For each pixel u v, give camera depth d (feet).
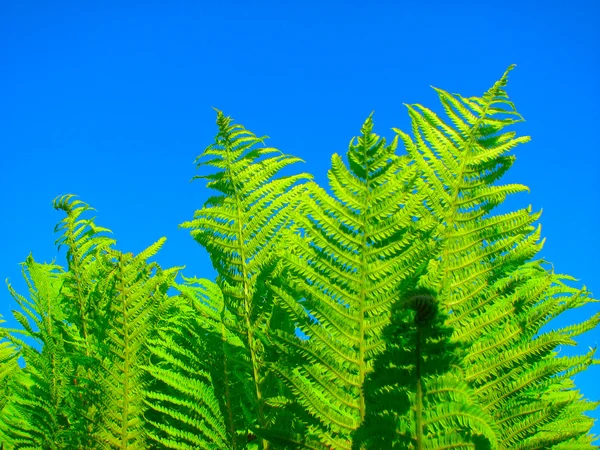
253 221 5.62
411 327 4.45
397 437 4.53
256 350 5.41
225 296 5.52
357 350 4.91
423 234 5.03
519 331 4.87
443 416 4.52
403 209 5.04
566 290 5.84
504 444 4.73
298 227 5.24
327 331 4.92
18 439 6.42
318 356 4.86
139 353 5.98
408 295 4.49
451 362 4.45
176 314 6.90
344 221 5.08
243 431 5.49
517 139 5.32
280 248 5.50
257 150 5.80
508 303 4.93
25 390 6.51
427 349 4.45
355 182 5.13
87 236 6.65
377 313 4.93
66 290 6.93
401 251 4.99
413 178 5.14
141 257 6.14
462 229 5.15
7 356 7.05
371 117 5.20
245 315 5.47
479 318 4.95
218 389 5.61
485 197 5.21
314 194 5.13
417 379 4.49
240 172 5.73
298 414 4.84
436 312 4.40
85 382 5.97
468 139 5.35
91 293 6.25
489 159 5.26
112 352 5.98
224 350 5.46
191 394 5.61
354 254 5.03
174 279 6.22
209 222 5.65
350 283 4.99
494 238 5.09
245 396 5.57
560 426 5.62
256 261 5.54
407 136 5.41
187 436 5.54
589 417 5.84
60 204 6.70
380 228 5.04
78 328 6.63
